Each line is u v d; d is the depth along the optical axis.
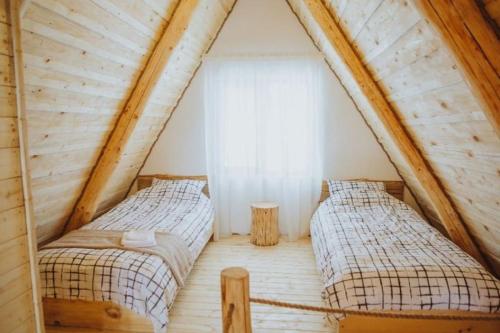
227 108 4.24
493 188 2.07
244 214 4.47
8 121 1.51
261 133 4.25
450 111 1.94
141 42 2.68
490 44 1.46
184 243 3.01
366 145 4.23
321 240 3.18
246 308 1.59
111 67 2.53
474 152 1.99
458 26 1.48
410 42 1.90
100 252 2.55
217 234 4.32
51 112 2.23
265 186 4.39
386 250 2.64
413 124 2.56
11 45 1.51
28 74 1.89
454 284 2.16
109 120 2.93
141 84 2.95
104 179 3.17
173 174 4.50
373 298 2.16
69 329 2.42
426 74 1.93
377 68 2.56
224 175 4.35
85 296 2.37
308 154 4.19
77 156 2.81
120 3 2.19
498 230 2.39
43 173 2.54
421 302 2.14
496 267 2.82
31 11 1.68
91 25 2.10
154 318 2.34
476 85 1.51
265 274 3.38
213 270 3.48
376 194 3.93
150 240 2.71
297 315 2.70
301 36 4.11
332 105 4.21
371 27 2.25
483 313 2.11
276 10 4.11
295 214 4.30
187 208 3.85
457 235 2.87
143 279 2.35
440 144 2.34
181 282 2.69
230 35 4.19
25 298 1.62
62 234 3.37
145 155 4.40
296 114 4.17
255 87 4.16
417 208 4.20
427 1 1.49
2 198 1.49
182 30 2.84
